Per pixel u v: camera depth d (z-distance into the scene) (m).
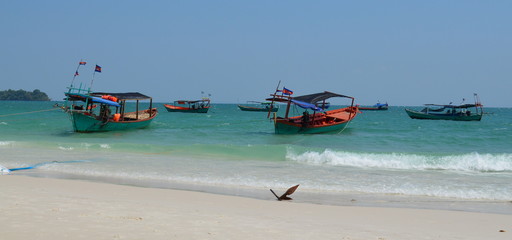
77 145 24.06
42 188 12.12
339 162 19.59
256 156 21.25
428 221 9.36
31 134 34.03
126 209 9.32
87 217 8.31
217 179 14.84
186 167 17.45
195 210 9.62
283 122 35.34
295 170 17.17
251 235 7.47
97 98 34.22
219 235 7.37
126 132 36.91
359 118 81.06
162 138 32.44
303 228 8.23
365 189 13.48
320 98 38.22
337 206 10.88
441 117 72.75
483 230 8.58
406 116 93.12
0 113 78.19
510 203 11.71
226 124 50.28
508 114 122.25
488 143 29.70
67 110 34.12
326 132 37.94
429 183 14.60
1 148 23.05
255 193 12.71
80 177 14.96
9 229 7.20
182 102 92.25
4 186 12.30
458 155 19.67
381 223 9.05
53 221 7.86
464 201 11.94
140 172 16.09
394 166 18.75
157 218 8.52
